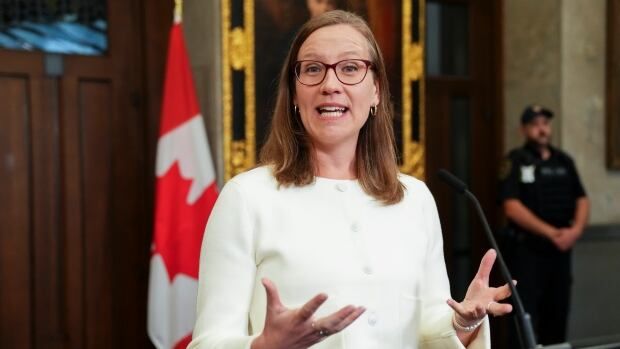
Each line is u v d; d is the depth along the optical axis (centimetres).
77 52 665
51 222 653
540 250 799
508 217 811
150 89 693
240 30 648
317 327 221
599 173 934
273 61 664
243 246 266
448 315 280
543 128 820
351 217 275
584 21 916
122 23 683
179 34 625
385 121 295
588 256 923
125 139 684
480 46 947
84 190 666
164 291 605
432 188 910
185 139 618
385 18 729
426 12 907
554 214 813
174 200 614
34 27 648
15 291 637
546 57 914
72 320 661
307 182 276
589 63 921
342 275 262
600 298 934
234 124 650
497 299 269
